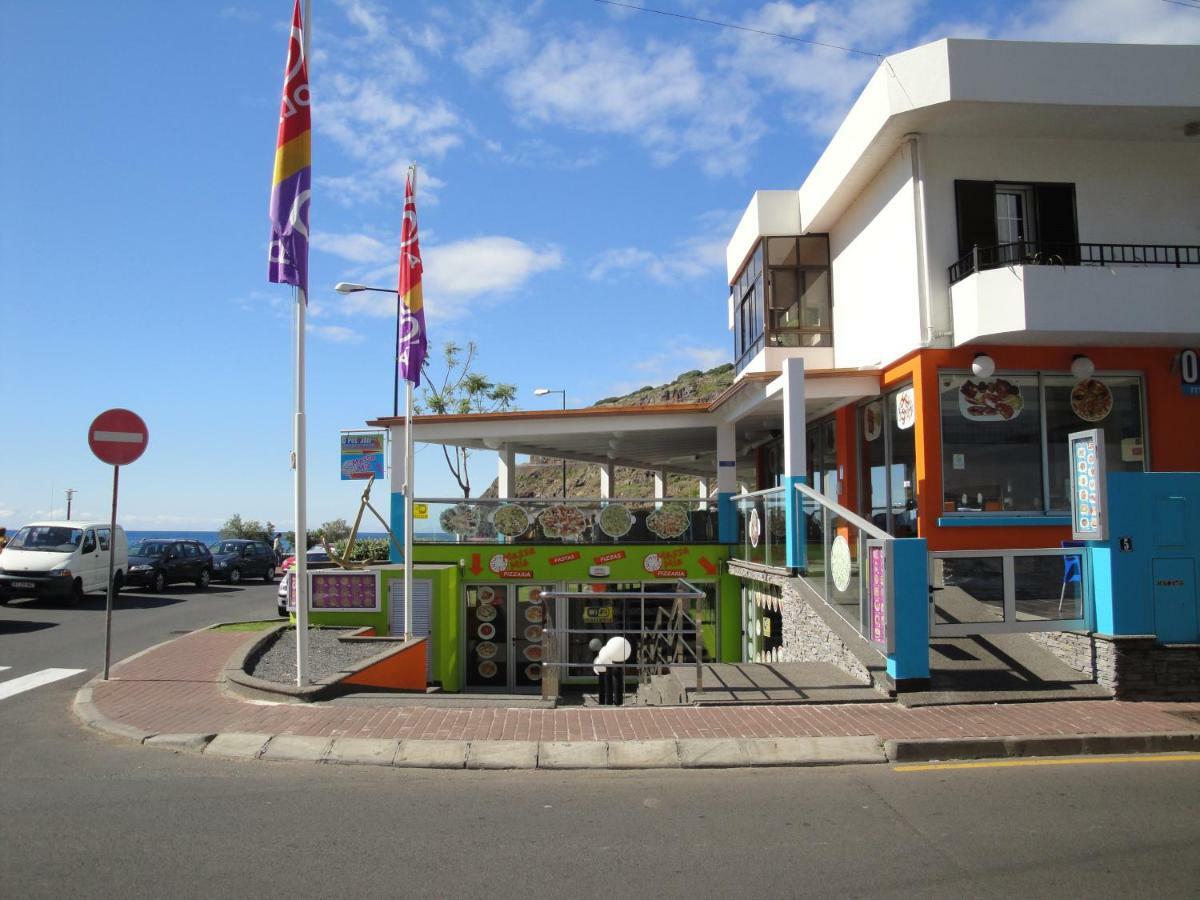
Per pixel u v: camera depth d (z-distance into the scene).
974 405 12.88
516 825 5.47
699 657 8.94
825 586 11.01
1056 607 9.23
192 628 16.31
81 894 4.39
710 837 5.27
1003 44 12.07
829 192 15.46
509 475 19.23
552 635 10.38
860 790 6.23
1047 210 13.14
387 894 4.41
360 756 6.93
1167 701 8.50
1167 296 12.02
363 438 15.51
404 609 13.99
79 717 8.46
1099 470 8.73
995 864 4.82
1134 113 12.41
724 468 17.27
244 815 5.63
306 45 9.39
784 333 16.91
